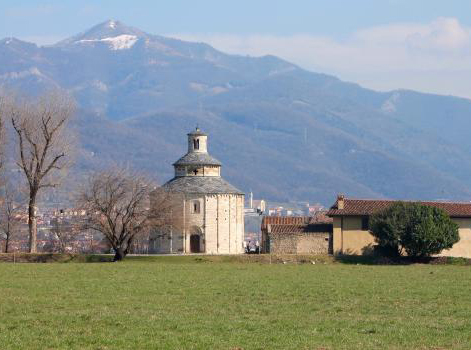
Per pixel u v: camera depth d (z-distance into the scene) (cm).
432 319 9331
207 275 14688
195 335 8125
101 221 19562
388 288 12475
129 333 8212
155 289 12100
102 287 12344
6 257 19275
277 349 7538
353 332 8381
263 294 11544
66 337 8012
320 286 12719
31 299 10825
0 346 7556
